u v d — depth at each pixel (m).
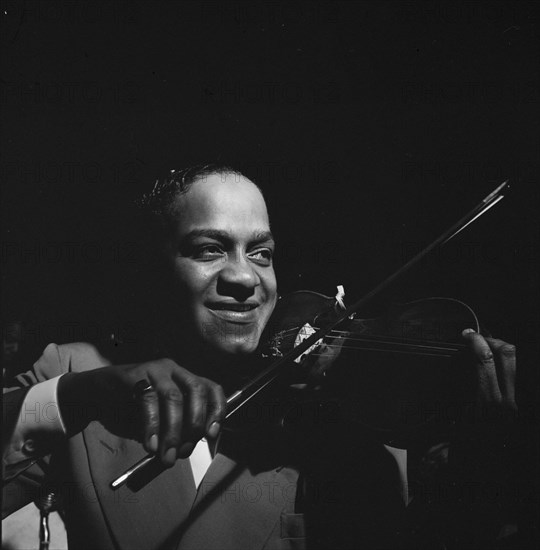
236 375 1.43
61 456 1.34
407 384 1.44
